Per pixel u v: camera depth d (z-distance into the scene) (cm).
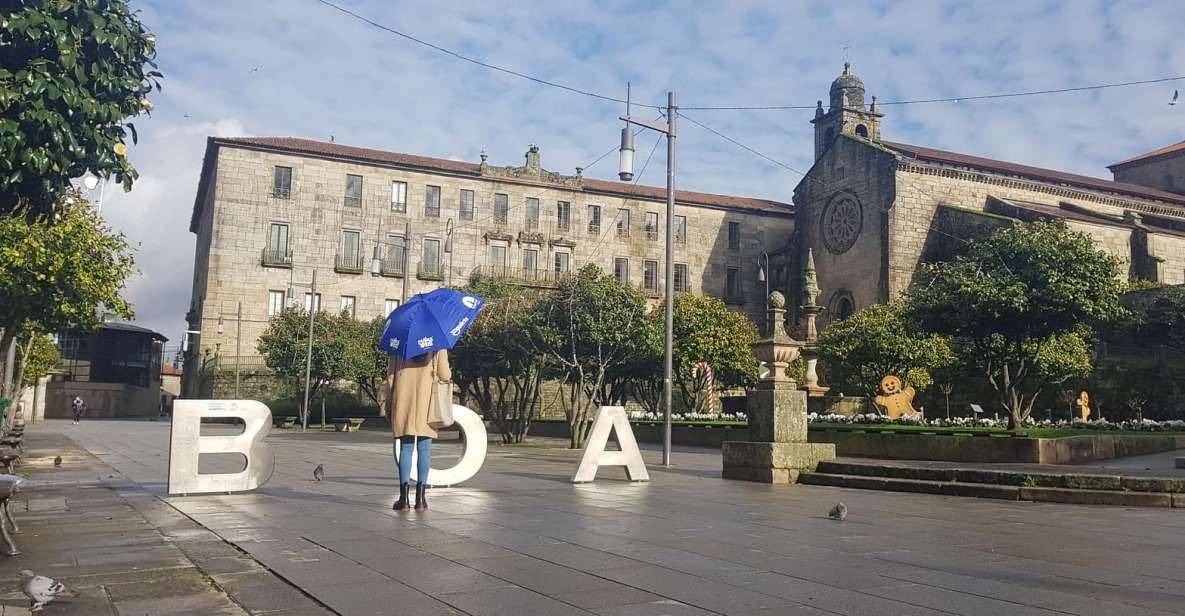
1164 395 3409
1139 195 6069
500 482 1203
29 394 5897
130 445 2264
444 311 846
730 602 454
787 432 1335
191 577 507
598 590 479
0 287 1653
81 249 1792
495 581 500
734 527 750
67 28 689
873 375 3456
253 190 5956
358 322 5375
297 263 6012
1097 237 4997
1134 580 523
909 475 1229
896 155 5644
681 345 3978
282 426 5028
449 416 840
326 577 507
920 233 5641
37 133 690
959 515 888
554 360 2967
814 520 816
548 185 6819
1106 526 804
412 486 1091
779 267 6975
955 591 486
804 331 3672
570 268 6806
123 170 766
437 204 6481
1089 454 1825
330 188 6166
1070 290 2220
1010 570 554
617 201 7050
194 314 6762
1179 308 3575
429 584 490
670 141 1936
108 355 7506
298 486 1095
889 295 5541
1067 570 555
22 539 643
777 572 538
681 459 2052
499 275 6362
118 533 675
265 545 617
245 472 1002
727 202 7450
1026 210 5291
